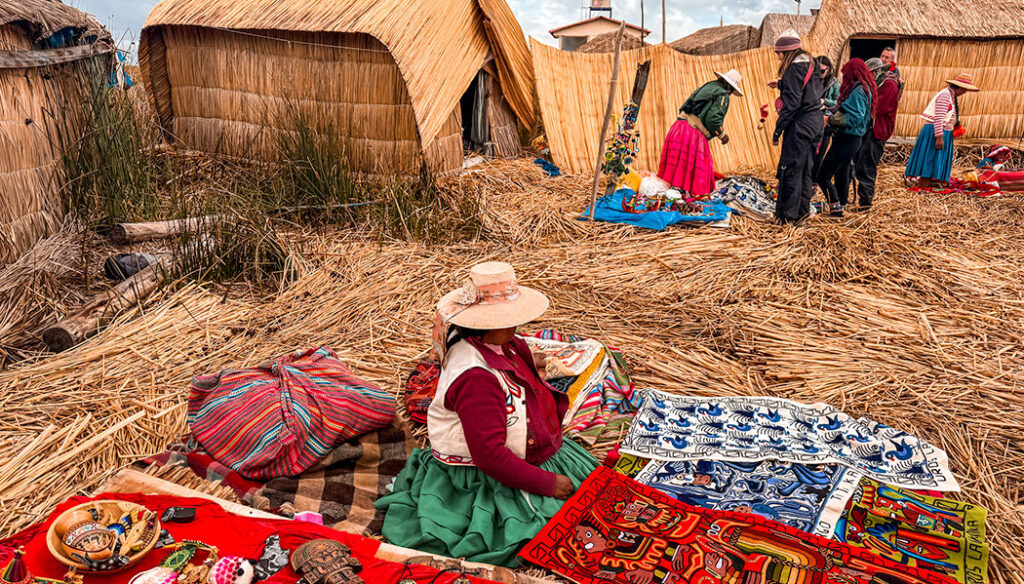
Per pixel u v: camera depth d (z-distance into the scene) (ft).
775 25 43.34
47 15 18.12
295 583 7.29
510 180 26.40
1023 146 34.40
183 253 16.79
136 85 34.37
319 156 21.84
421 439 10.87
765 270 17.98
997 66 34.06
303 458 9.89
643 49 30.30
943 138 26.09
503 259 18.66
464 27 26.30
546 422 9.56
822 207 24.38
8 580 6.95
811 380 12.83
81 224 18.86
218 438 10.22
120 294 14.92
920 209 24.00
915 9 34.35
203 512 8.35
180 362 12.94
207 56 26.05
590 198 23.30
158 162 25.72
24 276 15.48
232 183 24.18
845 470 10.00
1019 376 12.90
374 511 9.29
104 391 11.77
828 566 8.00
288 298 15.78
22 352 13.25
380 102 23.66
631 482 9.47
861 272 17.95
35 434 10.64
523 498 8.79
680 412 11.59
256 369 11.51
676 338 14.44
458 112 26.94
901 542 8.65
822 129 20.81
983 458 10.59
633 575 7.91
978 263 18.81
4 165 16.67
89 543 7.30
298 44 24.17
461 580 7.45
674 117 30.42
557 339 13.61
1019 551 8.71
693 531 8.58
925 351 13.83
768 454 10.36
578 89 29.86
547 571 8.13
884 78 23.47
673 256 19.04
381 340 13.93
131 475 9.11
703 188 22.88
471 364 8.50
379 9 23.41
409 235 19.86
